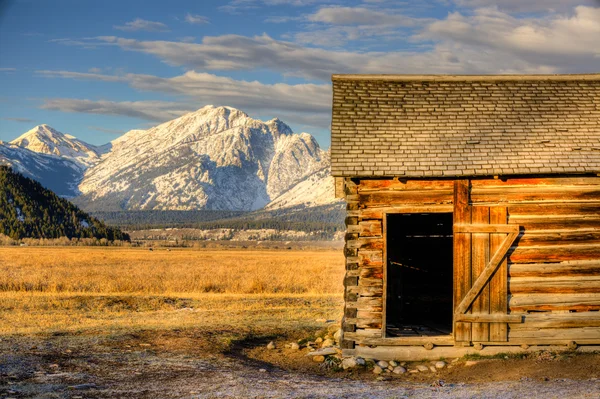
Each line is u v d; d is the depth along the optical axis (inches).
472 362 524.4
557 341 539.5
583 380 438.9
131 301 1042.7
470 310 542.9
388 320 725.9
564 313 541.6
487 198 546.6
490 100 618.8
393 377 502.3
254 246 7819.9
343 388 445.7
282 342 665.0
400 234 752.3
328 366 538.9
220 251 4921.3
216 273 1752.0
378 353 543.2
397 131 578.6
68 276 1595.7
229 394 417.4
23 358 515.8
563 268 543.2
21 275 1601.9
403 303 768.3
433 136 572.1
